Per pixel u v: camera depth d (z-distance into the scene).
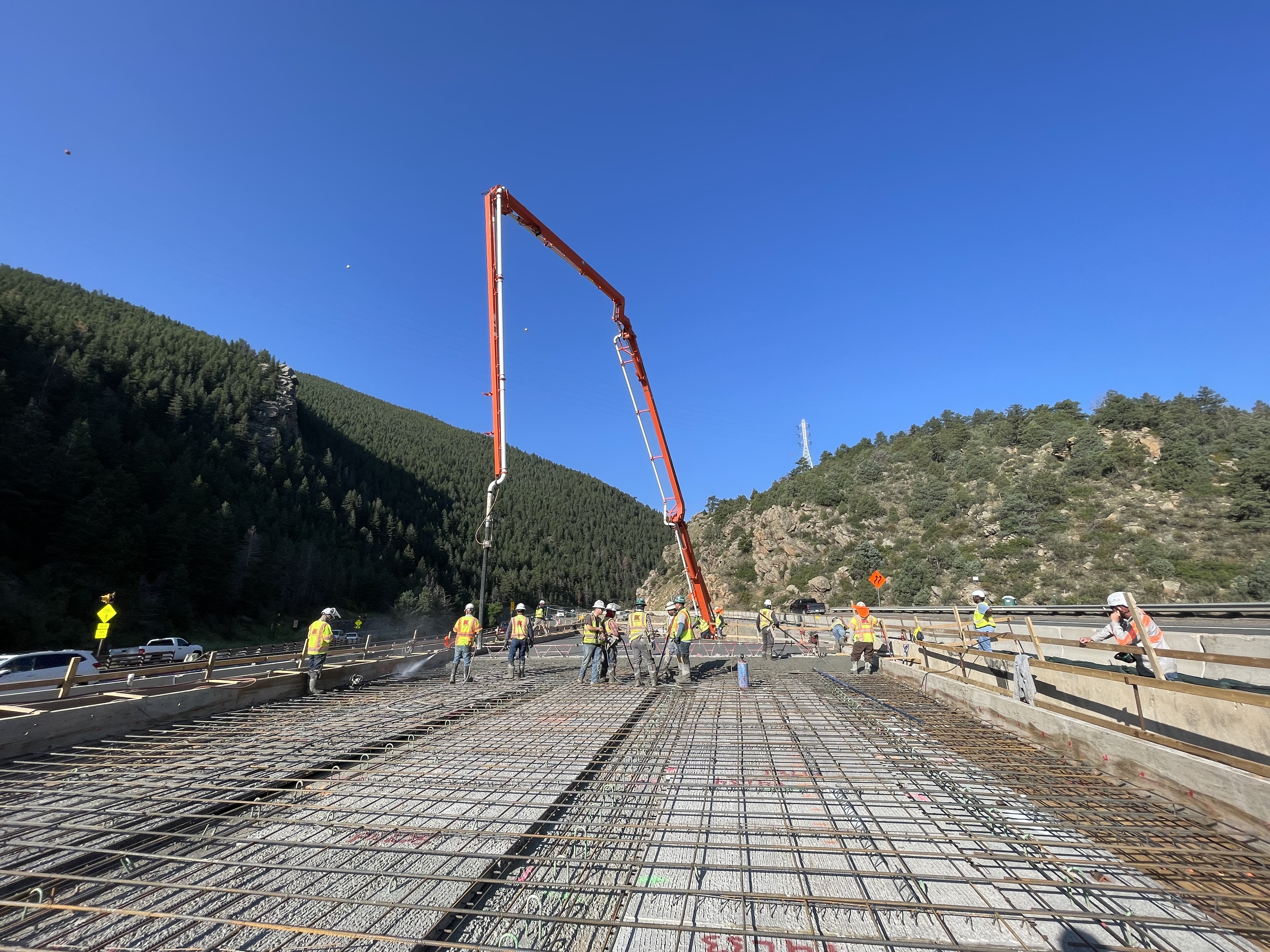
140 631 54.31
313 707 10.61
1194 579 52.72
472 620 14.74
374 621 80.50
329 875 4.16
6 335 77.69
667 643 13.79
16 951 3.31
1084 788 5.64
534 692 12.59
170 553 62.34
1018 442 82.69
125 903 3.80
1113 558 58.19
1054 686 8.57
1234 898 3.54
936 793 5.57
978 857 3.99
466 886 4.00
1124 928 3.46
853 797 5.50
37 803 5.33
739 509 108.88
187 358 111.94
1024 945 3.32
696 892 3.40
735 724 8.80
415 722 8.95
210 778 6.14
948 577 63.34
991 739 7.62
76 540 55.81
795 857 4.37
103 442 69.56
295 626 71.00
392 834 4.80
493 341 17.30
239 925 3.37
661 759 6.82
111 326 107.88
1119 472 69.31
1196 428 71.19
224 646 60.16
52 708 7.69
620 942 3.42
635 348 26.92
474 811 5.23
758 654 23.98
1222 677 8.15
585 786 5.95
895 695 11.72
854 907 3.73
